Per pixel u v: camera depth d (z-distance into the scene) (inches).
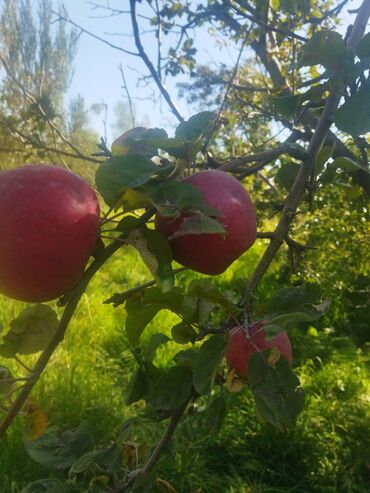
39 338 34.2
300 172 50.1
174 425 44.1
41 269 30.3
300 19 106.1
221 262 37.5
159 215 35.9
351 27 59.2
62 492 41.8
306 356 196.5
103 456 42.3
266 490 132.8
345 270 167.2
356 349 210.2
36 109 111.3
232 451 142.7
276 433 145.1
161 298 41.8
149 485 43.2
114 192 32.3
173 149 34.6
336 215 158.9
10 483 117.9
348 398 163.9
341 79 46.4
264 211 144.2
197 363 36.3
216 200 36.7
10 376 33.9
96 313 213.3
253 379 35.2
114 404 156.3
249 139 154.8
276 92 108.7
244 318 37.5
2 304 189.2
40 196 30.3
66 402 146.8
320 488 134.0
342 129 43.9
